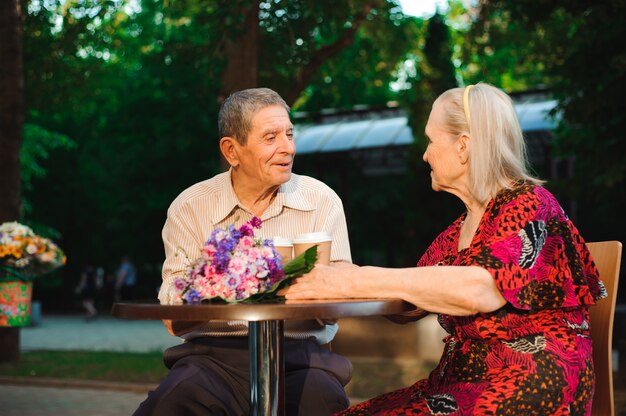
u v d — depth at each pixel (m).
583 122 10.48
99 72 14.43
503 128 2.78
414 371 9.74
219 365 3.20
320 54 12.23
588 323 2.80
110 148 29.06
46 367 10.62
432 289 2.58
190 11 14.59
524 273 2.60
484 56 13.83
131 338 17.12
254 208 3.41
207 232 3.40
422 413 2.64
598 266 3.04
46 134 22.55
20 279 6.30
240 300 2.60
